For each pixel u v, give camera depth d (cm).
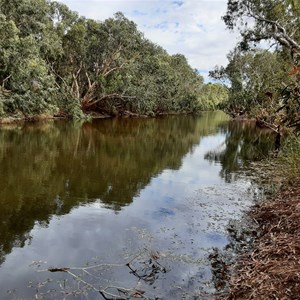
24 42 2098
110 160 1159
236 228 570
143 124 2850
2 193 718
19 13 2333
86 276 407
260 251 428
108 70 3316
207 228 570
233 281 375
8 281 389
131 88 3319
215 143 1828
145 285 391
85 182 846
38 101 2344
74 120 2772
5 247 476
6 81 2181
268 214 589
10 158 1084
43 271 415
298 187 657
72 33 2905
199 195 773
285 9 1326
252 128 2902
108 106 3494
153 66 3606
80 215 612
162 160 1228
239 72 3512
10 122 2173
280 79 1308
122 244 500
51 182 827
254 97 2188
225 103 3859
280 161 980
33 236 516
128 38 3148
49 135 1731
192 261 451
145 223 587
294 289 311
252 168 1122
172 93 4278
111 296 367
